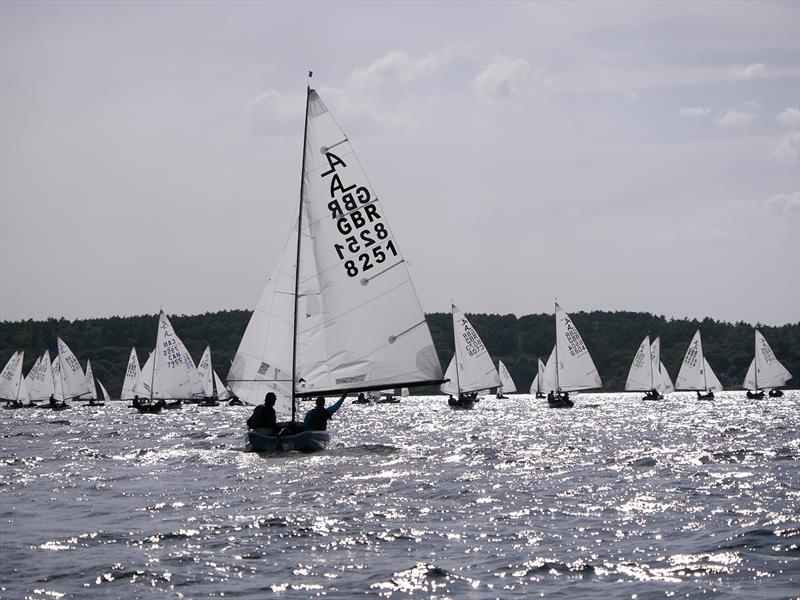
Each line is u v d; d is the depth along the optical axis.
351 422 124.12
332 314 56.94
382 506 37.62
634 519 34.31
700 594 23.34
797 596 22.95
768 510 35.72
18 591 24.03
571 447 71.56
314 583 24.77
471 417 140.75
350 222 56.97
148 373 177.00
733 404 194.50
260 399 58.78
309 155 56.94
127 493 42.69
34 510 37.72
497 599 23.16
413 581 24.88
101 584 24.70
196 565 26.84
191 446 73.94
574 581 24.89
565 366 165.88
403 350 57.62
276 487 43.78
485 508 37.09
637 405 193.25
